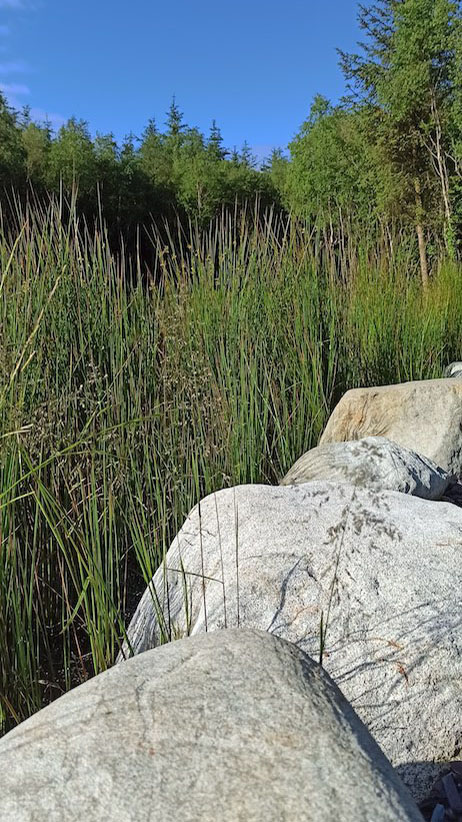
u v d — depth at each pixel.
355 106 18.00
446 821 1.51
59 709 1.09
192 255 4.20
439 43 15.58
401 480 3.12
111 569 2.02
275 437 3.82
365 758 0.96
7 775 0.98
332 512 2.30
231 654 1.15
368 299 5.14
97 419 2.59
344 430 4.07
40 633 2.27
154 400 3.01
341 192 17.69
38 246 3.07
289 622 1.83
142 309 3.46
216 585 2.01
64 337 2.89
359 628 1.81
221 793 0.91
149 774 0.94
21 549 2.21
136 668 1.15
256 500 2.40
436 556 2.05
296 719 1.01
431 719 1.68
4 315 2.12
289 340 4.21
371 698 1.70
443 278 7.21
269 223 4.73
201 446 2.77
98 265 3.45
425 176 16.03
